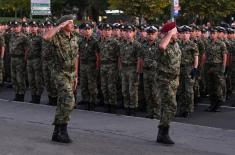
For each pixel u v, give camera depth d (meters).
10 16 65.88
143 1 40.59
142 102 21.25
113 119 18.62
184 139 15.48
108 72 20.62
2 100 23.34
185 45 20.23
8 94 25.77
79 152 13.22
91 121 18.16
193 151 13.95
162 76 14.16
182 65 20.19
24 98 24.48
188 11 44.50
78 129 16.61
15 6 60.03
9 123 17.31
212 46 21.84
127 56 20.02
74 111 20.36
